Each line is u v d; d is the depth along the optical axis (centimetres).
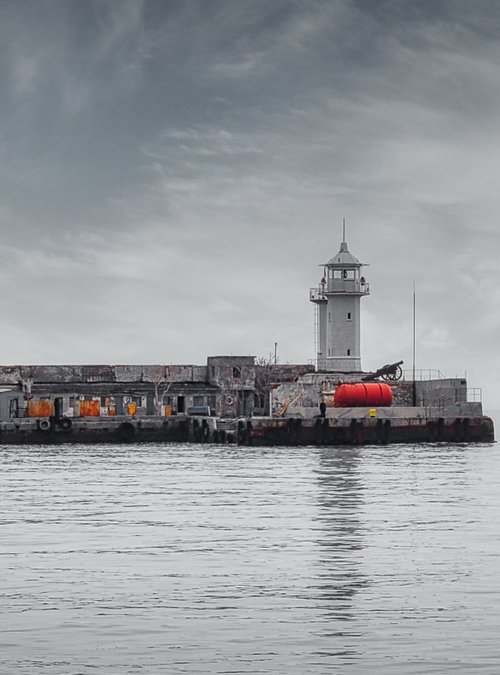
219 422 16562
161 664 3591
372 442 15250
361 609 4234
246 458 12469
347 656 3656
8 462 12000
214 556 5288
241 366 18425
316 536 5888
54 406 17162
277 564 5081
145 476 9894
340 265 18925
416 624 4019
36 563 5112
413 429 15375
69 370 18375
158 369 18575
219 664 3588
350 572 4894
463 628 3962
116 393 18000
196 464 11500
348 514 6838
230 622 4062
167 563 5116
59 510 7131
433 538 5791
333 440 15112
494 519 6556
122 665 3584
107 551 5431
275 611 4216
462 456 12725
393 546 5538
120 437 16512
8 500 7756
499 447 14662
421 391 16950
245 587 4606
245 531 6084
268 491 8362
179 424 16688
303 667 3556
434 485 8825
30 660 3634
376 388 15700
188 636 3894
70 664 3594
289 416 15700
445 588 4566
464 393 15962
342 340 18950
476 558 5197
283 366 18612
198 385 18512
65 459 12544
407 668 3534
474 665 3556
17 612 4200
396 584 4644
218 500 7712
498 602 4328
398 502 7512
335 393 15812
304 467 10931
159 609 4247
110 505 7419
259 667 3559
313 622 4059
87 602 4353
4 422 16250
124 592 4516
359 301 19000
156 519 6625
